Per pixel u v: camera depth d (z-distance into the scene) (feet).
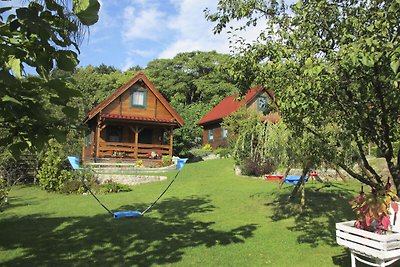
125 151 86.43
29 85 8.89
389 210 15.92
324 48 15.62
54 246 23.15
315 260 19.83
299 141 24.59
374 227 16.24
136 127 85.30
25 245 23.41
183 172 68.74
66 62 8.37
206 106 139.85
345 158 20.71
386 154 17.97
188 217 32.30
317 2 15.37
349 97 16.55
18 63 8.51
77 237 25.40
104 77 161.48
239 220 30.78
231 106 107.14
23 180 66.08
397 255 14.66
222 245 23.09
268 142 36.11
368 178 19.62
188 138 103.09
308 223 29.12
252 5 19.01
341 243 16.31
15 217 33.68
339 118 18.43
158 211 35.47
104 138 87.35
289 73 16.30
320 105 16.70
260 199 39.65
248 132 46.60
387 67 13.98
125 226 28.81
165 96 167.94
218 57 167.22
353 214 31.60
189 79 167.84
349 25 15.19
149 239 24.73
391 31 14.19
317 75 14.19
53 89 8.99
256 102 94.48
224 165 74.43
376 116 17.38
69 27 7.89
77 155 75.56
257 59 18.60
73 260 20.33
